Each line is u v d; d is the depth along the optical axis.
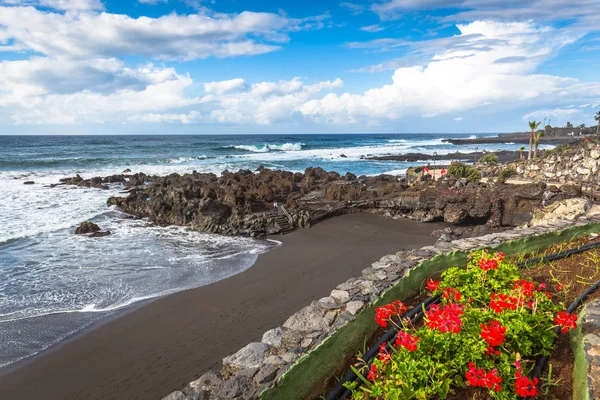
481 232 21.06
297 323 4.75
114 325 10.73
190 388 3.70
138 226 23.12
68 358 9.13
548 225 8.64
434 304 5.55
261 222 22.52
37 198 29.41
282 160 62.88
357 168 56.28
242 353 4.20
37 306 11.80
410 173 36.97
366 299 5.33
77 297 12.54
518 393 3.30
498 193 23.78
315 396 4.13
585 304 4.80
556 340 4.35
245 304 12.20
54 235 20.19
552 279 6.18
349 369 4.41
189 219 23.62
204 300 12.48
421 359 3.74
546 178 30.12
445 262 6.67
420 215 25.23
